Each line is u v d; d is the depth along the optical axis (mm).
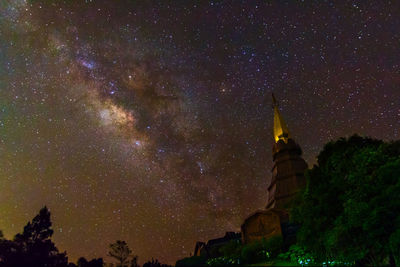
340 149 27750
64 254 36906
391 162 22375
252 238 42656
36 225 37031
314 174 28641
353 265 25703
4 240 34344
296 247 30766
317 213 26312
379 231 21125
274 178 69688
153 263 51469
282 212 48656
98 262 43000
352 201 22547
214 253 46125
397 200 20625
